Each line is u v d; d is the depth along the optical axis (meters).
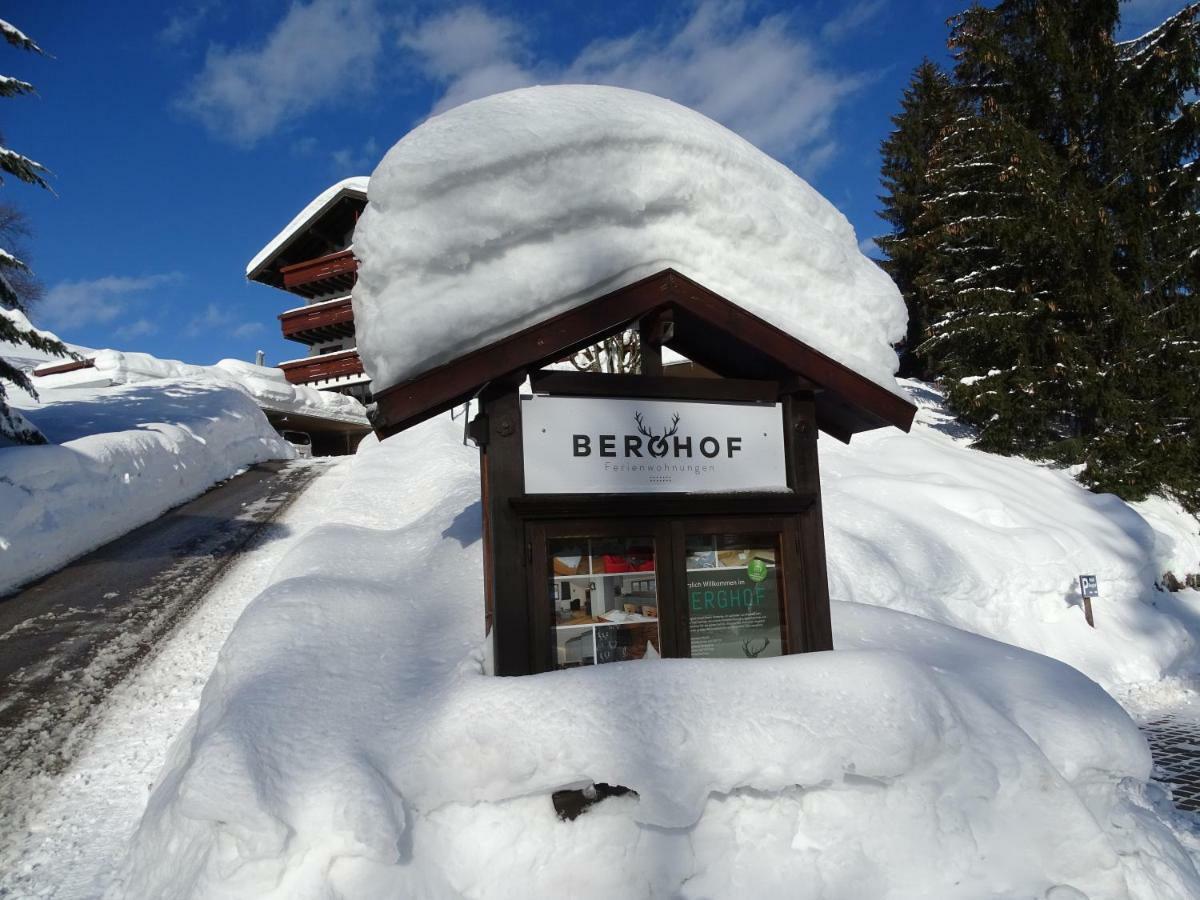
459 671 3.91
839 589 7.43
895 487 10.76
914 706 3.54
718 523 4.11
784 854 3.29
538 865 3.12
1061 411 16.58
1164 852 3.82
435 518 7.86
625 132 3.93
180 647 6.38
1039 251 15.69
